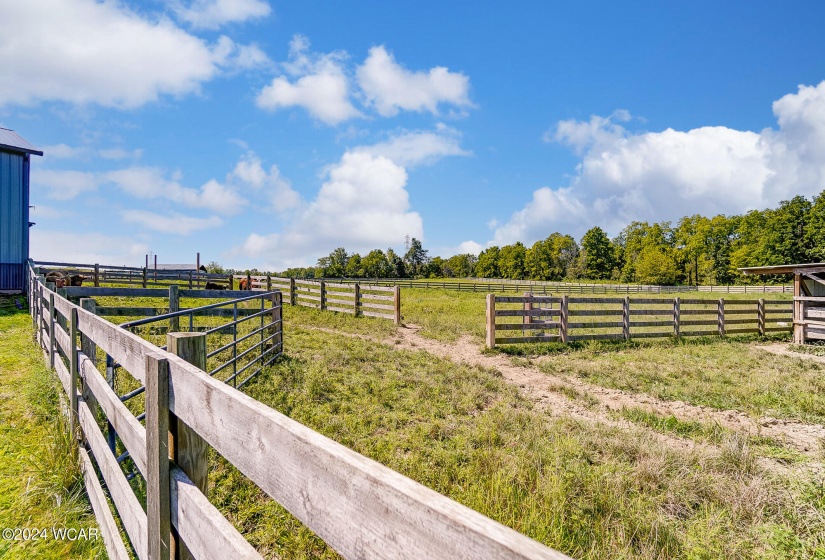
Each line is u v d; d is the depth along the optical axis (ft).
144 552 5.44
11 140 47.83
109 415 7.56
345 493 2.74
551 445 13.21
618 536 8.84
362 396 17.79
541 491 10.03
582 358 28.07
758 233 197.57
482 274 325.62
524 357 28.04
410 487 2.38
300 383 18.99
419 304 62.23
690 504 10.46
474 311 52.60
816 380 23.00
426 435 14.12
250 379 18.69
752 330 41.09
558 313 31.91
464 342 32.60
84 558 7.22
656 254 227.61
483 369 23.65
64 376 12.76
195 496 4.34
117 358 7.30
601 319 49.44
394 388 19.13
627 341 34.12
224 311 24.20
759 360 28.73
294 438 3.15
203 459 5.13
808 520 9.73
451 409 16.75
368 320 40.32
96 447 8.39
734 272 211.41
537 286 147.33
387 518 2.45
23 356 19.30
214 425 4.09
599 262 272.31
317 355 25.00
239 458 3.76
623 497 10.12
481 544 1.94
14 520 8.04
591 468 11.85
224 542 3.51
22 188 47.75
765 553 8.66
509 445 13.30
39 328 21.26
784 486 11.34
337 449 2.87
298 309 46.55
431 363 24.49
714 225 230.27
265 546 8.57
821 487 11.16
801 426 16.33
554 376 23.61
